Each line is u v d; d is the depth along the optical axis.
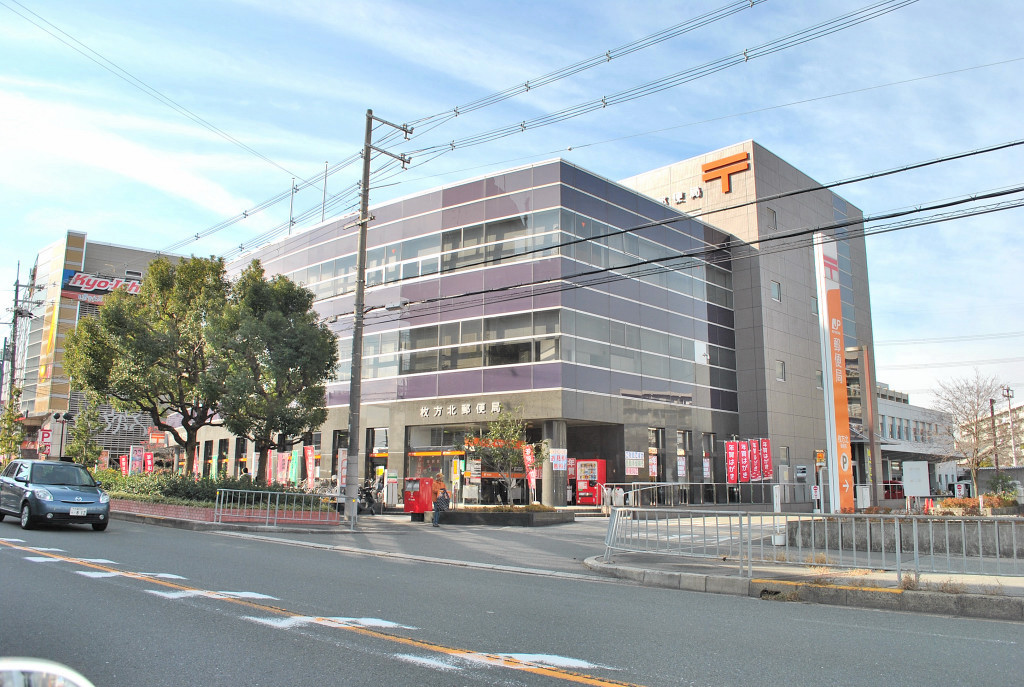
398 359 33.44
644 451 31.89
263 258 42.19
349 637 6.46
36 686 2.04
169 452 48.53
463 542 16.86
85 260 68.94
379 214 35.53
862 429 44.50
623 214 32.94
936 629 7.71
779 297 39.62
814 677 5.57
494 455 24.33
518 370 29.59
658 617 8.02
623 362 31.50
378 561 12.84
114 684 4.96
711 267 37.84
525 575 11.69
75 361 25.39
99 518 16.38
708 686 5.27
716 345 37.22
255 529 18.91
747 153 39.09
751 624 7.75
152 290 25.73
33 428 64.12
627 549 12.53
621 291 32.06
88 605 7.58
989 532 13.88
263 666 5.48
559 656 6.04
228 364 23.75
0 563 10.45
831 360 16.70
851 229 48.25
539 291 29.62
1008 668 5.97
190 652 5.84
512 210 31.03
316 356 24.03
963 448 46.59
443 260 32.72
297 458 37.28
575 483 30.20
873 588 9.35
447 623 7.28
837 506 16.11
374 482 31.81
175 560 11.60
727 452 35.00
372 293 35.09
